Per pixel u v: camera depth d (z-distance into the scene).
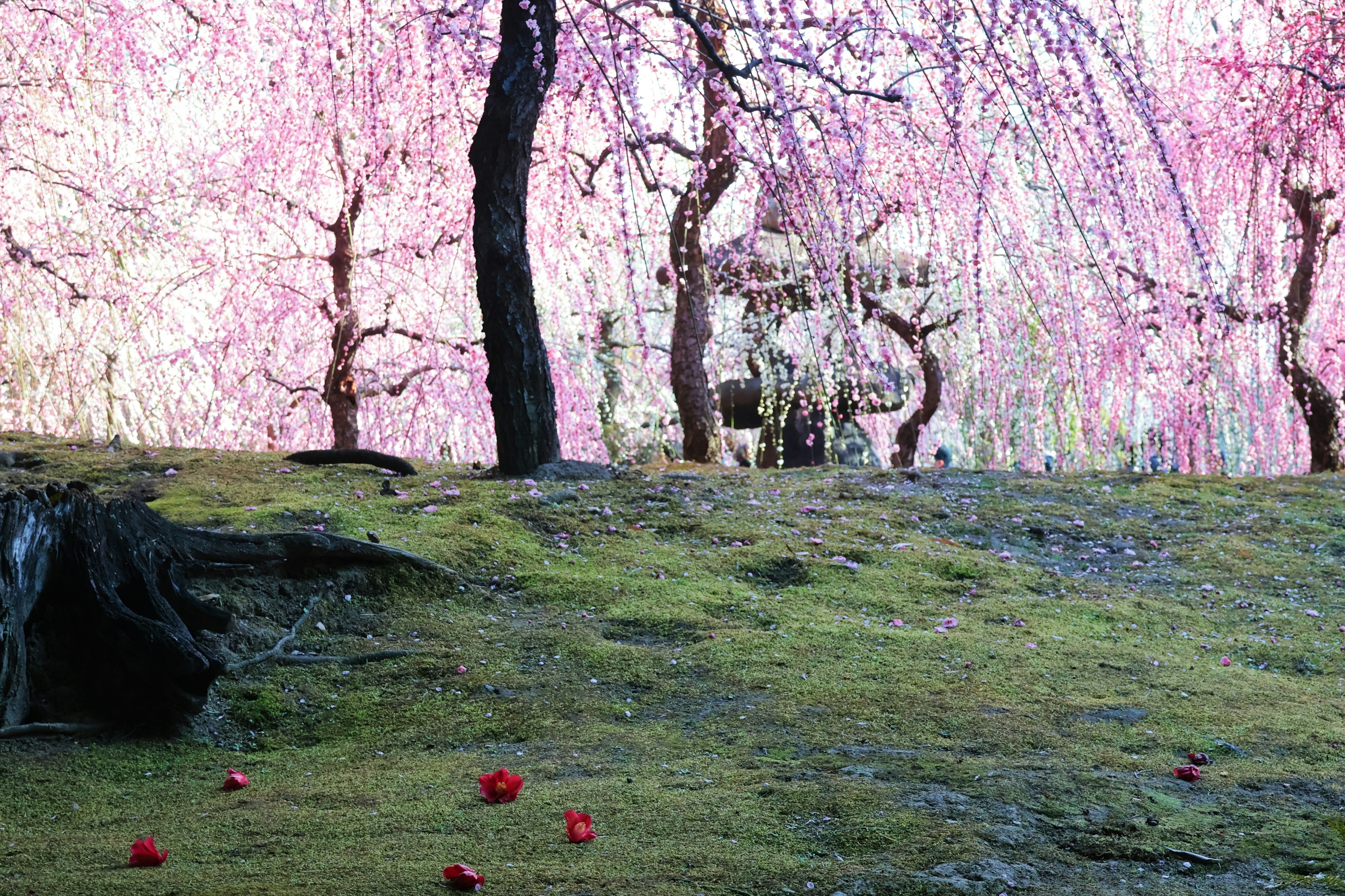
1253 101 7.39
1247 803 2.86
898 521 6.29
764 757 3.14
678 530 5.84
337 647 4.17
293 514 5.28
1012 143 7.16
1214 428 9.05
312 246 9.65
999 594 5.14
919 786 2.87
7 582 3.40
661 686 3.81
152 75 8.21
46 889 2.16
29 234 8.54
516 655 4.09
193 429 9.61
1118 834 2.60
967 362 10.28
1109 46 3.98
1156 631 4.79
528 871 2.29
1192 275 7.97
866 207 5.48
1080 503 6.98
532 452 6.61
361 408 10.12
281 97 8.36
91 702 3.55
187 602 3.83
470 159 6.37
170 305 9.32
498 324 6.48
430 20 5.68
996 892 2.25
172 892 2.14
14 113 7.82
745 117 4.70
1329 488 7.48
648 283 8.65
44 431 8.74
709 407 9.55
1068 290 7.77
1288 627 4.92
